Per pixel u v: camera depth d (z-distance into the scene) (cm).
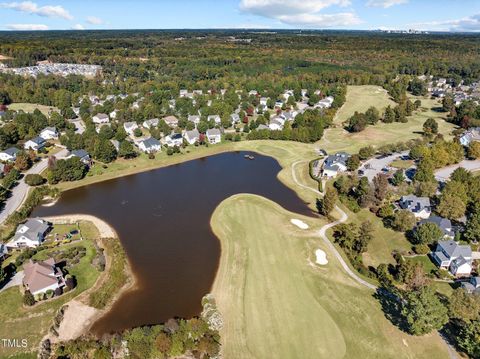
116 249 7100
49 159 10656
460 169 9331
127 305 5872
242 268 6694
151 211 8825
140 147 12738
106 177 10700
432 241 7106
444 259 6531
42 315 5591
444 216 7931
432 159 10819
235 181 10600
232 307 5772
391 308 5716
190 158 12375
